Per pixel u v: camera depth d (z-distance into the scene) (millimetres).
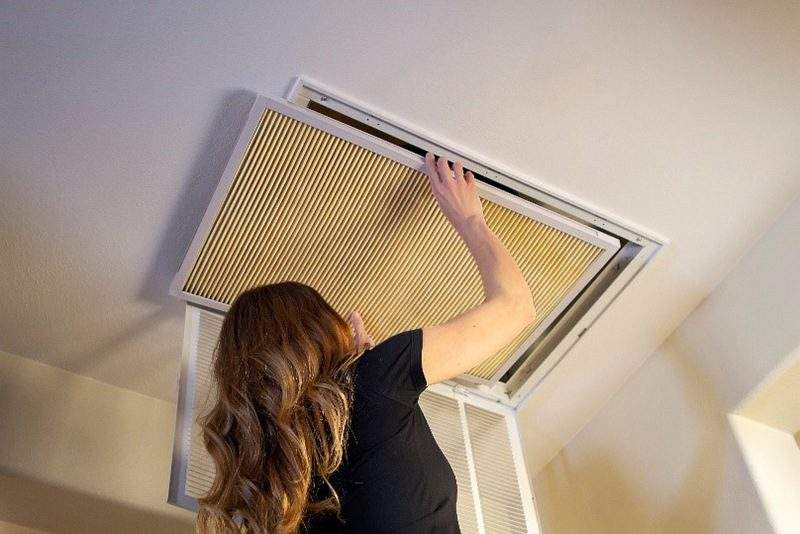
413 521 1385
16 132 2047
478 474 2363
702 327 2543
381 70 2000
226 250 2201
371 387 1511
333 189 2123
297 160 2066
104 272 2314
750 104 2105
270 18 1901
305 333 1539
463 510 2254
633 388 2717
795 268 2297
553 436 2859
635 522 2562
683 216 2330
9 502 2400
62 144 2072
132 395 2629
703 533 2369
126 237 2250
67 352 2500
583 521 2730
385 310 2365
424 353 1572
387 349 1558
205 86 1998
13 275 2303
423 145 2125
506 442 2512
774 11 1940
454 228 2191
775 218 2375
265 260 2234
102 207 2189
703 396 2488
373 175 2111
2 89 1978
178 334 2465
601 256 2322
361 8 1896
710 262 2461
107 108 2021
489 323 1673
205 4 1870
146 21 1890
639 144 2170
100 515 2469
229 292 2291
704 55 2010
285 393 1444
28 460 2359
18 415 2406
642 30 1964
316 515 1427
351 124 2113
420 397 2461
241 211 2129
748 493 2289
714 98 2092
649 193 2273
